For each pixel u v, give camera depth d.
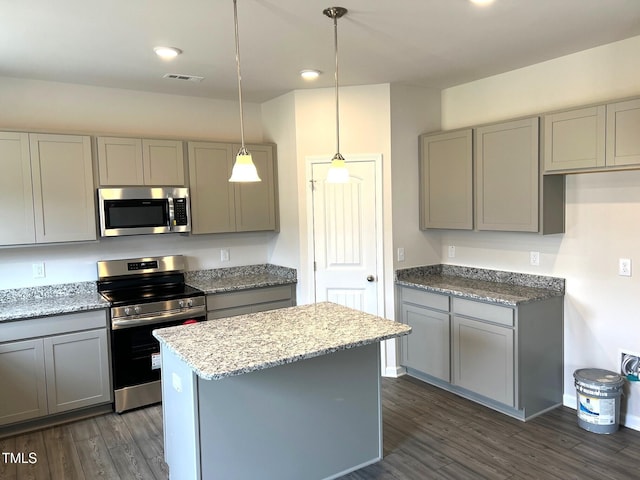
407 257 4.28
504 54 3.33
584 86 3.31
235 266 4.71
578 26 2.80
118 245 4.09
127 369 3.59
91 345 3.46
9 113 3.63
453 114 4.31
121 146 3.79
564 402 3.60
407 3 2.42
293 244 4.43
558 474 2.70
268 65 3.45
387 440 3.13
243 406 2.35
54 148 3.51
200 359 2.09
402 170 4.19
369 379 2.81
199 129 4.45
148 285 4.19
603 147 2.95
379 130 4.11
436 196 4.14
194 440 2.22
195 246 4.48
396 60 3.41
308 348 2.23
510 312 3.30
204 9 2.43
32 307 3.38
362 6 2.44
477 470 2.77
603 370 3.30
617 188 3.19
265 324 2.69
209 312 3.99
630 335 3.18
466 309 3.63
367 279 4.22
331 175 2.63
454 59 3.43
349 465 2.75
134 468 2.84
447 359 3.82
